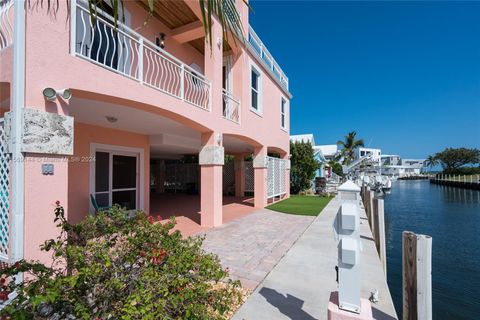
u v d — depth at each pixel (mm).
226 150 15953
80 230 2740
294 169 19641
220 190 7965
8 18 3809
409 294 2729
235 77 9805
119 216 2854
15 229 3129
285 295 3545
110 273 2145
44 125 3396
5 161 3387
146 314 1741
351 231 2439
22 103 3254
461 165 59781
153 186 20406
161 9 7727
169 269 2262
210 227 7625
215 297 2314
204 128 7352
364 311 2320
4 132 3402
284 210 10969
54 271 2189
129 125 7723
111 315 1953
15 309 1629
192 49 9922
